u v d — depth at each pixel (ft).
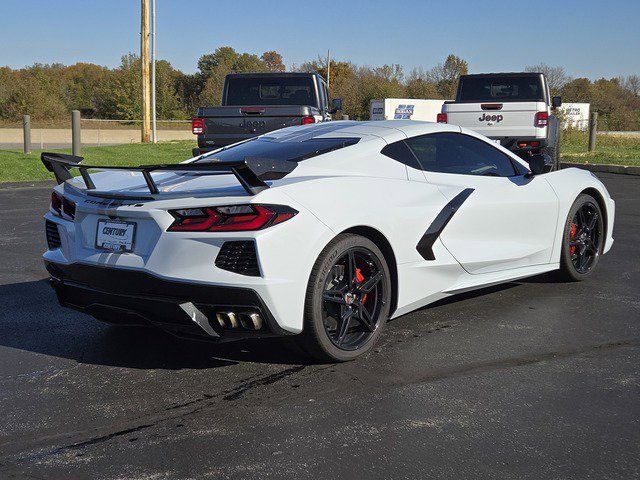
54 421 9.45
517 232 15.21
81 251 11.67
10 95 153.58
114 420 9.47
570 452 8.38
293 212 10.62
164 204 10.66
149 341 13.01
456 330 13.44
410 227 12.58
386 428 9.11
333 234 11.04
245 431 9.07
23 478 7.86
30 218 28.02
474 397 10.12
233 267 10.36
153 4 74.38
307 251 10.69
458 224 13.69
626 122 152.35
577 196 16.76
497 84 42.63
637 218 27.84
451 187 13.78
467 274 14.11
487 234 14.46
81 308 12.24
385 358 11.85
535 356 11.93
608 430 9.00
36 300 15.96
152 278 10.65
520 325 13.75
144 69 74.08
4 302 15.78
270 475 7.88
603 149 72.84
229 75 39.34
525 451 8.41
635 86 223.30
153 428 9.20
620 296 15.99
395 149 13.44
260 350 12.37
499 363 11.58
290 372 11.25
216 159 13.33
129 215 10.91
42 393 10.48
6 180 40.91
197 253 10.42
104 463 8.21
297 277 10.61
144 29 73.56
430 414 9.54
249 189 10.37
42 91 156.25
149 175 10.85
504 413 9.55
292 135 14.16
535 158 15.70
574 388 10.46
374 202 12.03
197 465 8.14
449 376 10.99
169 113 181.06
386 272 12.10
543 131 37.01
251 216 10.31
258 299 10.30
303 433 8.98
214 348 12.53
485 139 15.40
